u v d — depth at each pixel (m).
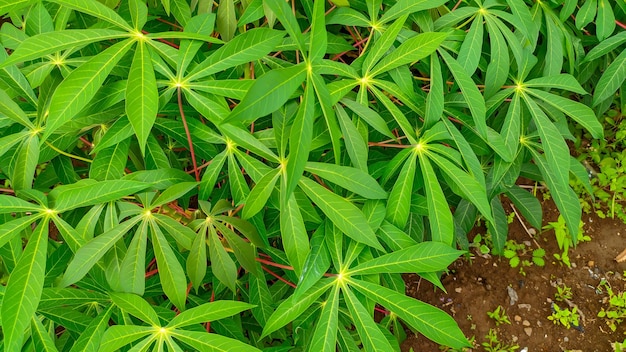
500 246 1.45
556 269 1.87
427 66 1.11
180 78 0.93
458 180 0.98
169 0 1.03
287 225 0.94
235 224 0.97
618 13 1.25
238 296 1.24
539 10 1.12
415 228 1.22
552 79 1.07
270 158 0.94
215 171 0.99
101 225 0.98
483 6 1.06
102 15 0.90
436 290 1.82
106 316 0.95
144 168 1.03
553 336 1.75
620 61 1.16
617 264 1.88
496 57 1.05
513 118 1.07
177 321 0.92
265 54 0.92
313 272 0.95
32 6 0.97
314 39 0.86
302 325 1.13
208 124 1.05
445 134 0.99
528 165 1.36
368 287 0.97
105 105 0.91
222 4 1.04
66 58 0.99
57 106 0.85
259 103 0.82
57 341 1.08
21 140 0.95
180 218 1.03
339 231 0.98
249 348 0.91
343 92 0.97
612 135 2.06
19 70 0.96
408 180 0.98
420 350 1.70
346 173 0.95
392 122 1.11
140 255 0.92
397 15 1.03
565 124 1.16
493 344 1.74
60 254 0.96
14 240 0.95
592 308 1.80
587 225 1.95
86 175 1.28
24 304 0.86
